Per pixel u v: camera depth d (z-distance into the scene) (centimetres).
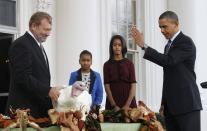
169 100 570
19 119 394
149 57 559
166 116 578
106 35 1086
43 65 475
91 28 1011
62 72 987
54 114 399
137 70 1260
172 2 1336
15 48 462
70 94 406
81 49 989
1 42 934
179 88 565
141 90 1260
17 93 460
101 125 429
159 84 1288
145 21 1255
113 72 775
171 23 569
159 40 1288
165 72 578
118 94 768
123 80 771
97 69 1037
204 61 1352
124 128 441
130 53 1245
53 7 996
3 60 936
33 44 473
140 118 456
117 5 1198
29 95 457
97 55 1043
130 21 1243
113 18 1183
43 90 434
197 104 568
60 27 998
